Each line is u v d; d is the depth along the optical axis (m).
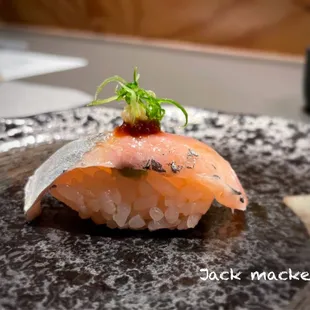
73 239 0.12
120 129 0.13
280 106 0.23
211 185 0.12
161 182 0.12
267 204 0.14
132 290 0.11
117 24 0.33
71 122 0.17
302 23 0.29
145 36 0.33
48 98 0.22
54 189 0.13
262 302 0.10
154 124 0.13
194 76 0.27
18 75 0.25
